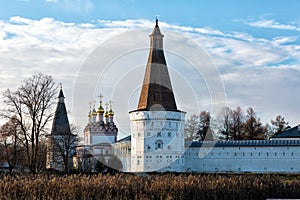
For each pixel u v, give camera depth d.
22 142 56.38
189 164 74.75
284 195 43.06
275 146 75.50
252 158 76.12
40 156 60.84
